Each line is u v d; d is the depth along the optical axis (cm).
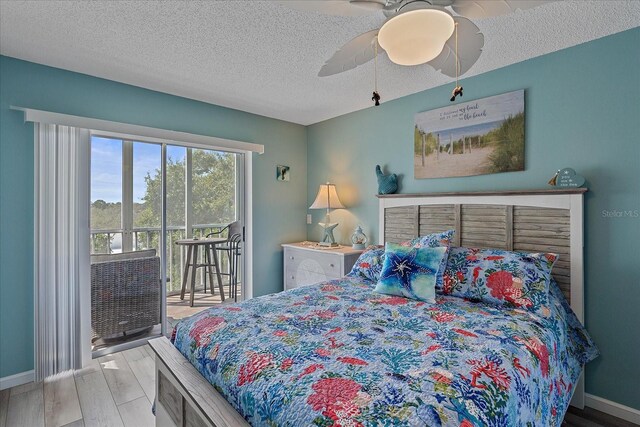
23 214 232
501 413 97
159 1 166
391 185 308
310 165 407
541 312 169
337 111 352
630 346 192
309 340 136
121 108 272
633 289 191
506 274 188
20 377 229
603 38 200
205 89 288
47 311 238
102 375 242
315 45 211
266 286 375
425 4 124
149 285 301
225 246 352
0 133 222
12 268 228
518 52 219
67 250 248
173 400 145
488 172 249
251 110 348
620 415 194
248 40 205
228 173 354
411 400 92
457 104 266
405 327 150
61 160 244
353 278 252
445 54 171
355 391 97
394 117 313
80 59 230
